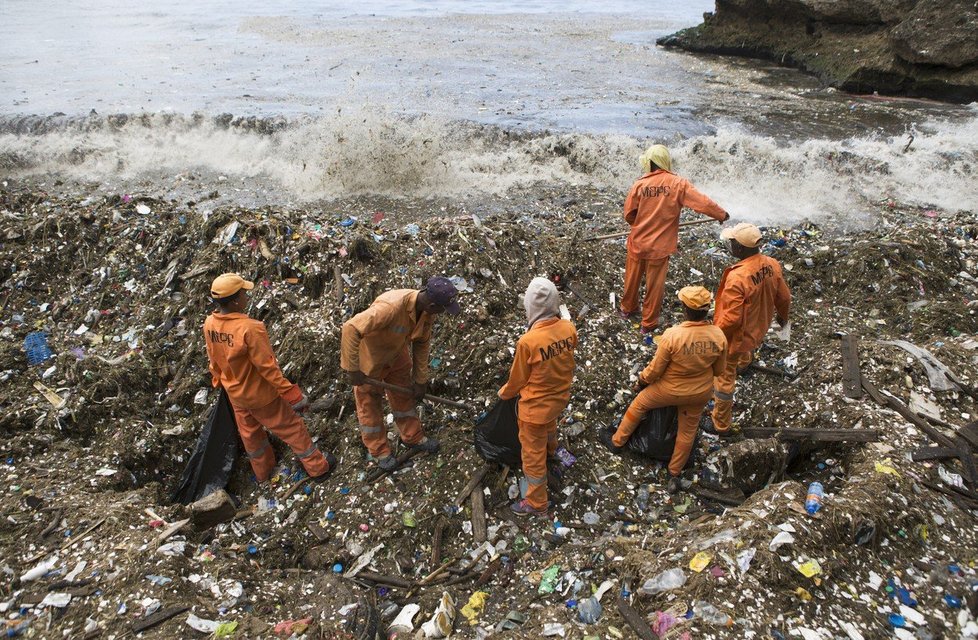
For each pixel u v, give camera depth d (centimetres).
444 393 562
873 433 474
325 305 621
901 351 544
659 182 561
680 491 483
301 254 664
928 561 380
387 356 446
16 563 399
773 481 480
